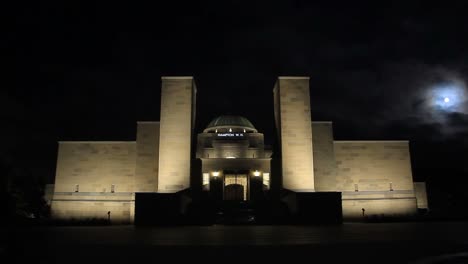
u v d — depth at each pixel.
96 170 54.47
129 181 54.12
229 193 54.91
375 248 15.95
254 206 45.06
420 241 18.64
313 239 20.48
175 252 15.08
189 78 51.69
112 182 54.12
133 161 54.62
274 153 58.78
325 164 54.44
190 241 19.67
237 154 64.38
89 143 55.12
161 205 38.62
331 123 55.72
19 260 13.15
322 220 39.06
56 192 53.88
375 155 55.12
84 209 53.47
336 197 39.69
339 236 22.41
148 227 35.19
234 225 37.84
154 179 53.41
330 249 15.76
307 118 51.31
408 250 15.14
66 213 53.34
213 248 16.31
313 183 49.84
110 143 55.09
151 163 53.81
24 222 41.62
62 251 15.46
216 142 64.62
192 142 52.38
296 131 50.94
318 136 55.25
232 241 19.52
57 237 22.53
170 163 49.66
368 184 54.34
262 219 39.31
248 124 68.75
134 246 17.14
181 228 32.97
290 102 51.72
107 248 16.45
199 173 51.81
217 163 53.28
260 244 17.81
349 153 55.03
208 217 40.25
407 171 54.84
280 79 52.34
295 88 52.12
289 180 49.75
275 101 57.62
